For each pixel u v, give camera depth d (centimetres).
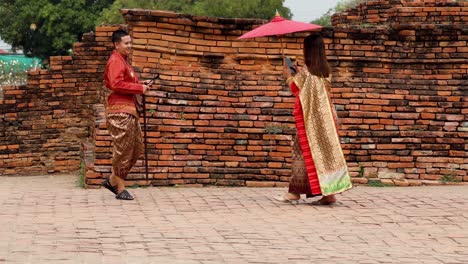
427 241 816
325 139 1008
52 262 702
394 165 1228
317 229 863
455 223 900
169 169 1192
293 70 1038
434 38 1280
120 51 1053
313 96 1009
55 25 4425
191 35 1241
